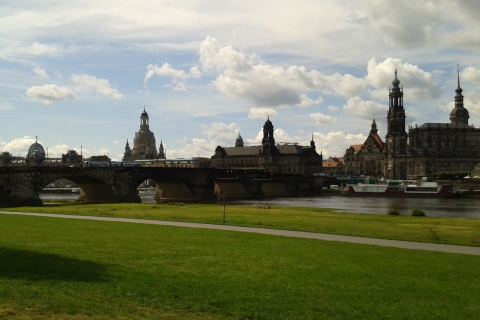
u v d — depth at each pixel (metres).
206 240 48.34
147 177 176.62
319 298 26.73
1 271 30.64
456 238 54.12
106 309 23.33
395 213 107.38
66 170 146.12
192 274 31.50
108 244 43.69
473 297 27.75
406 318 23.91
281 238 51.50
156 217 78.44
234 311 24.00
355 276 32.19
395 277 32.22
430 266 36.31
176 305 24.52
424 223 74.12
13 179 134.25
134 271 31.84
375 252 42.69
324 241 49.59
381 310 24.95
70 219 72.38
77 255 37.09
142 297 25.66
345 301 26.33
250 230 59.22
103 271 31.48
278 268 34.22
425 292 28.56
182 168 197.12
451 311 25.12
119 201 162.50
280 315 23.73
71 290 26.36
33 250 38.84
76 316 22.17
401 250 44.50
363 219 81.19
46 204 140.88
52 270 31.28
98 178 156.12
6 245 41.34
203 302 25.20
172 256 37.97
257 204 169.88
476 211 135.12
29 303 23.67
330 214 96.06
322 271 33.53
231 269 33.50
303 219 77.50
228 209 104.31
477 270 35.25
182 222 69.62
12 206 127.31
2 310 22.48
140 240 47.19
